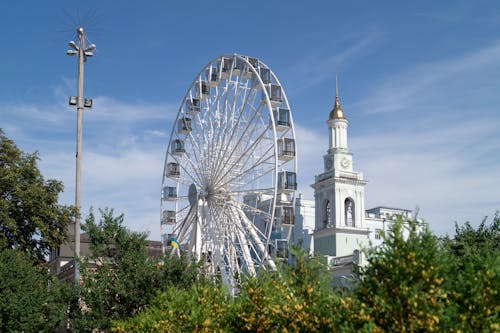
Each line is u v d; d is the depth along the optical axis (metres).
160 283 35.56
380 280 16.34
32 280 40.53
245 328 21.38
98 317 35.06
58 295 36.78
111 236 38.03
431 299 15.12
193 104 60.88
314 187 96.25
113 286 35.38
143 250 37.88
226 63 57.31
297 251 20.08
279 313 18.84
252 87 53.47
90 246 37.88
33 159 53.09
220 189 54.69
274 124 50.16
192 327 22.91
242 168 53.28
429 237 16.03
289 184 51.62
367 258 17.19
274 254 51.22
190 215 57.41
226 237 53.78
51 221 52.31
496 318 14.72
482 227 29.12
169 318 23.83
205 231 55.25
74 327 35.53
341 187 92.38
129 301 35.25
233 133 54.47
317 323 17.53
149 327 24.45
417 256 15.70
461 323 14.70
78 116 42.03
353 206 92.88
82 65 42.75
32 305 38.94
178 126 62.09
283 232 79.06
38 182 52.75
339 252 88.00
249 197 66.81
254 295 21.16
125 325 27.03
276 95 53.31
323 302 18.14
